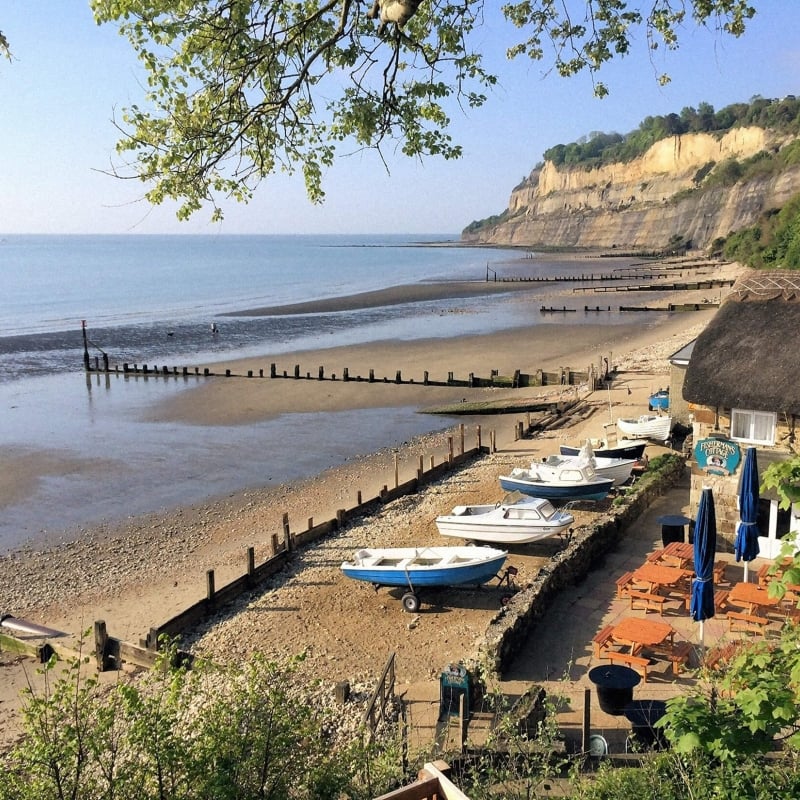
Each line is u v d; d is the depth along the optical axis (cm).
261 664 941
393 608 1870
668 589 1706
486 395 4394
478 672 1340
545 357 5469
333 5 858
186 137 878
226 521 2612
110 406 4406
